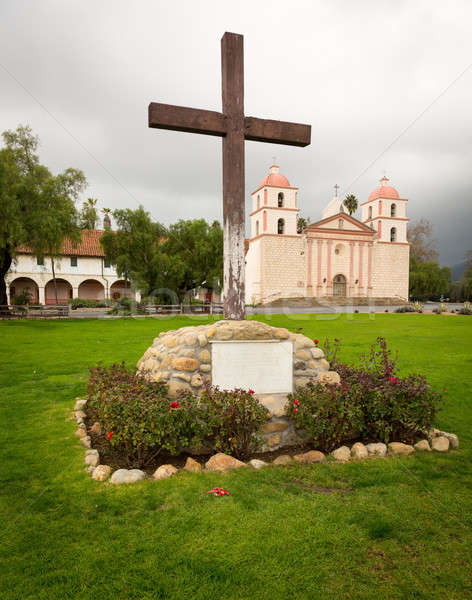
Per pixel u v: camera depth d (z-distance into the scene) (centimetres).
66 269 3831
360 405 399
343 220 4575
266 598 202
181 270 2753
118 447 379
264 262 4238
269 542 246
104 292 4078
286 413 402
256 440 374
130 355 950
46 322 1992
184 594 204
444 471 349
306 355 441
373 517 274
